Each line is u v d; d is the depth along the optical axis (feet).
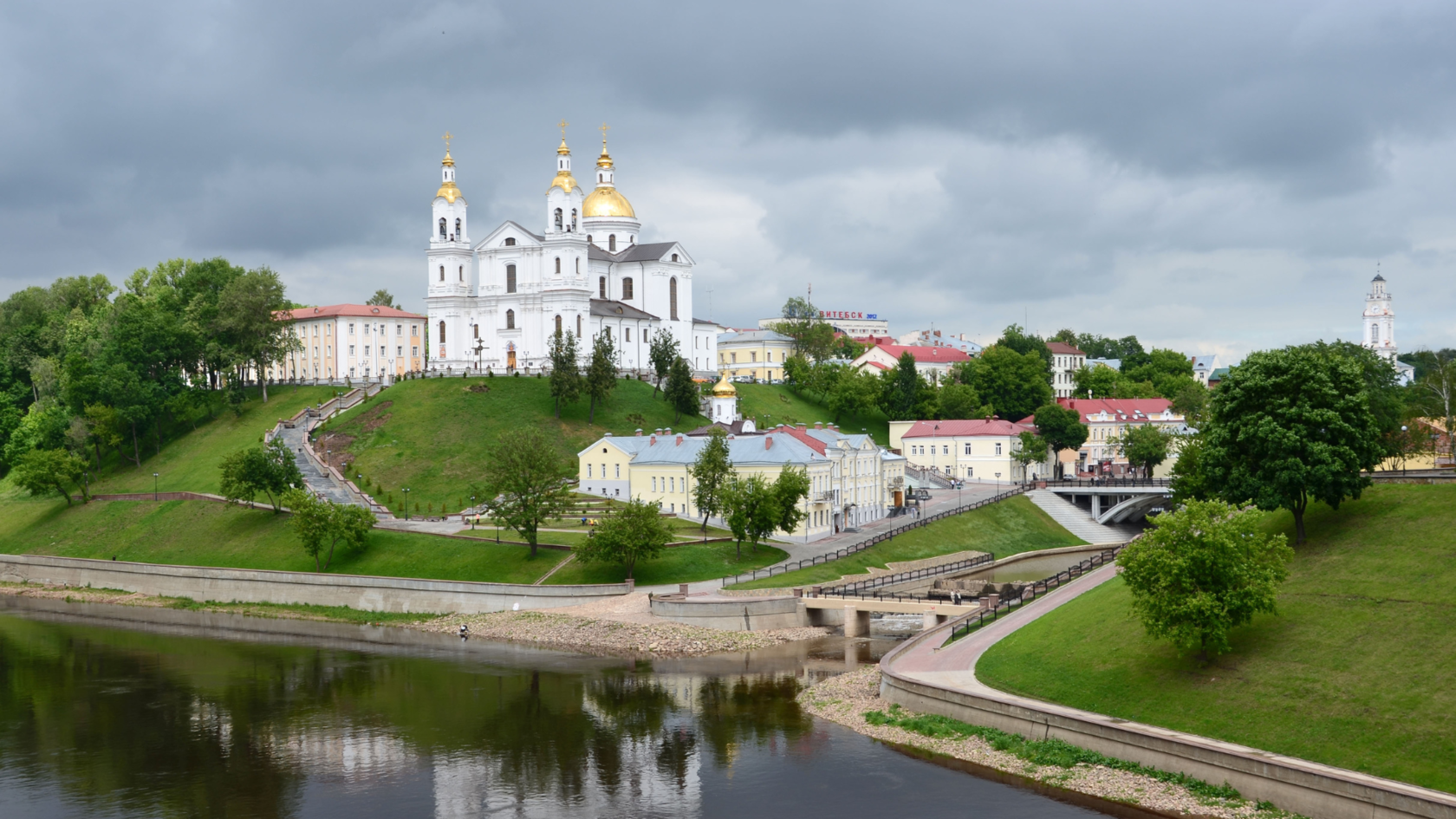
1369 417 322.75
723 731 289.53
